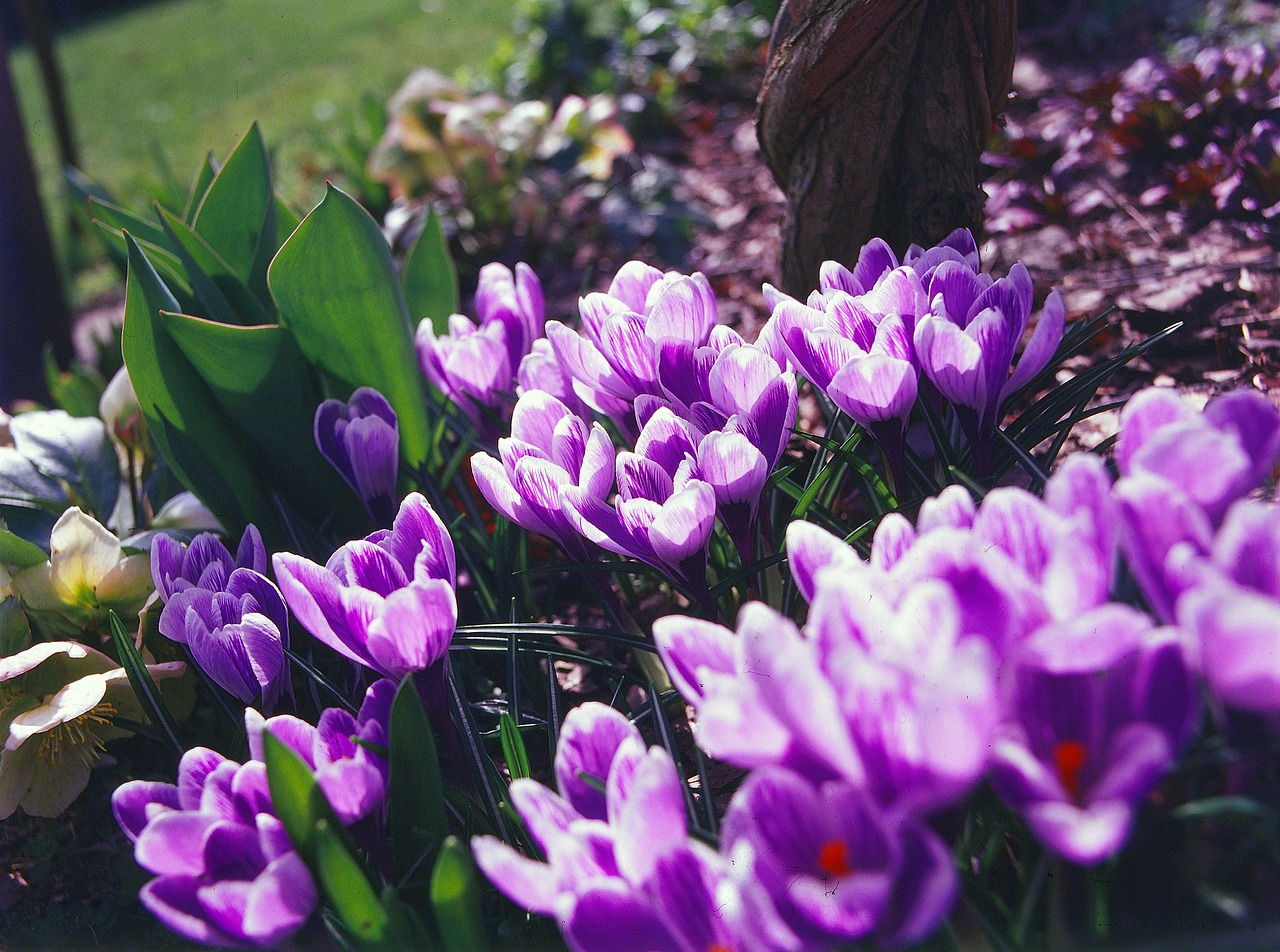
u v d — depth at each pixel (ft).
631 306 1.51
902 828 0.88
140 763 1.68
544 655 1.59
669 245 2.99
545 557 1.90
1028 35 3.88
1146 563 0.93
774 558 1.27
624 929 0.92
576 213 3.45
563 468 1.31
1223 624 0.83
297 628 1.65
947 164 1.74
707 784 1.18
